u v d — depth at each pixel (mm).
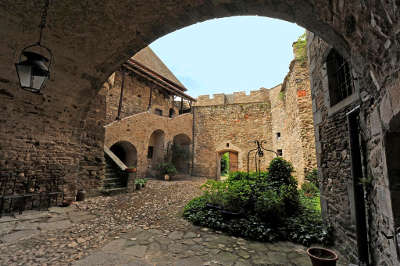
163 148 10430
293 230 2865
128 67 8891
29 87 2180
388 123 1175
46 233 2711
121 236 2744
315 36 3242
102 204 4477
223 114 12195
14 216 3332
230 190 3898
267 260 2156
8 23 3002
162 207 4480
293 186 4098
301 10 1873
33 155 3908
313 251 1947
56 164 4262
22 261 1980
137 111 10906
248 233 2807
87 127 5281
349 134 2090
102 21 3162
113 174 6312
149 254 2232
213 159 11945
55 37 3354
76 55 3711
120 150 9453
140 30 3246
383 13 971
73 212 3760
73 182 4566
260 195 3588
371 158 1596
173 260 2107
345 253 2230
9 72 3412
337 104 2480
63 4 2895
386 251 1332
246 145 11305
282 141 8953
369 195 1680
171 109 14203
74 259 2057
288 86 7449
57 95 4078
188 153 12352
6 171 3561
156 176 9984
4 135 3527
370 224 1674
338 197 2465
